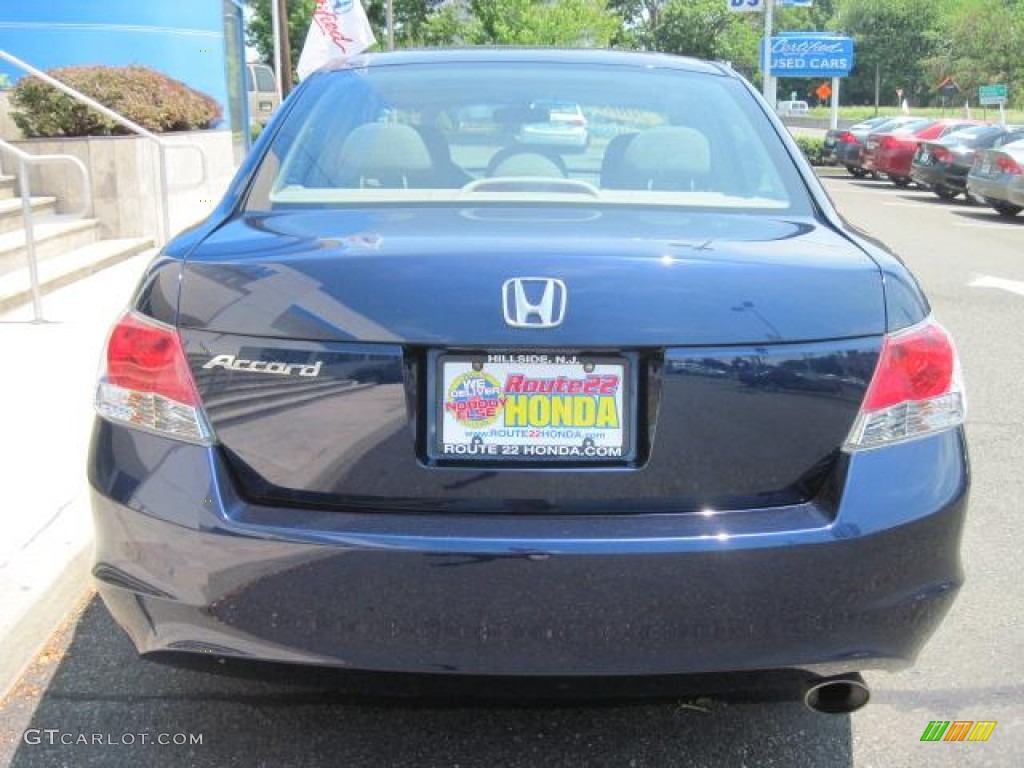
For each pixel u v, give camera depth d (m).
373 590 2.29
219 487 2.36
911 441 2.45
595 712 3.08
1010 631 3.59
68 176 10.27
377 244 2.46
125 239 10.46
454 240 2.47
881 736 2.99
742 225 2.78
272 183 3.04
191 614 2.37
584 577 2.28
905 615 2.42
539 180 3.14
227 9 17.12
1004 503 4.73
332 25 17.16
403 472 2.35
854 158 27.80
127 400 2.46
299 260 2.40
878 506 2.38
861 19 76.50
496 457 2.36
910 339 2.46
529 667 2.32
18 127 10.73
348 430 2.35
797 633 2.35
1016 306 9.44
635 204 2.98
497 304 2.32
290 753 2.88
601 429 2.36
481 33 35.94
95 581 2.53
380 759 2.86
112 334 2.51
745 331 2.35
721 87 3.61
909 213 18.72
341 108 3.40
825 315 2.40
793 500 2.40
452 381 2.34
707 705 2.72
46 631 3.49
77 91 9.91
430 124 3.37
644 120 3.41
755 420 2.37
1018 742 2.97
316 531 2.31
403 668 2.33
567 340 2.31
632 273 2.36
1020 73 53.56
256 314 2.37
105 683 3.22
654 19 66.31
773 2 29.20
